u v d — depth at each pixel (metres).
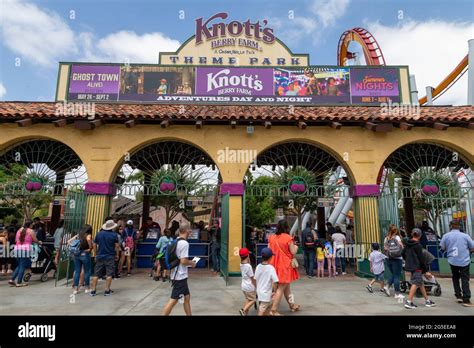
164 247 8.68
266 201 26.73
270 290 5.23
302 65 12.77
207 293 7.31
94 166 9.91
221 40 13.09
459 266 6.56
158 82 11.64
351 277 9.77
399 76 11.99
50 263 9.02
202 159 12.48
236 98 11.66
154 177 10.75
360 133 10.35
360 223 9.90
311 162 11.98
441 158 11.48
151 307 6.11
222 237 9.77
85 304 6.33
